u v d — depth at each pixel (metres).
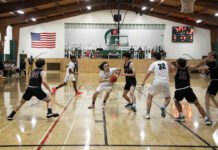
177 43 24.34
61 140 3.40
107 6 23.91
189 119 4.75
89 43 24.27
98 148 3.09
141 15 23.55
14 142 3.29
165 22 24.17
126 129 3.99
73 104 6.27
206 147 3.17
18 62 23.66
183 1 11.12
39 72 4.47
